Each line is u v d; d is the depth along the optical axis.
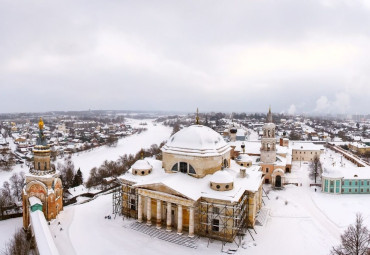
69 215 88.12
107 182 135.38
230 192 74.56
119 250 67.81
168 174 85.25
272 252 66.94
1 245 76.88
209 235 72.88
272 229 78.50
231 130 165.50
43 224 71.81
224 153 85.94
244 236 74.31
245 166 100.06
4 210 100.75
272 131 121.31
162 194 75.25
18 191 118.31
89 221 83.75
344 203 99.12
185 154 81.94
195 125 88.50
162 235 74.38
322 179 113.25
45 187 83.00
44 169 85.88
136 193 83.88
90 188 131.75
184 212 75.50
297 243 70.88
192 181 79.56
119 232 76.94
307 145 181.62
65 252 66.94
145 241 72.19
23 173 146.88
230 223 72.19
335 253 65.00
